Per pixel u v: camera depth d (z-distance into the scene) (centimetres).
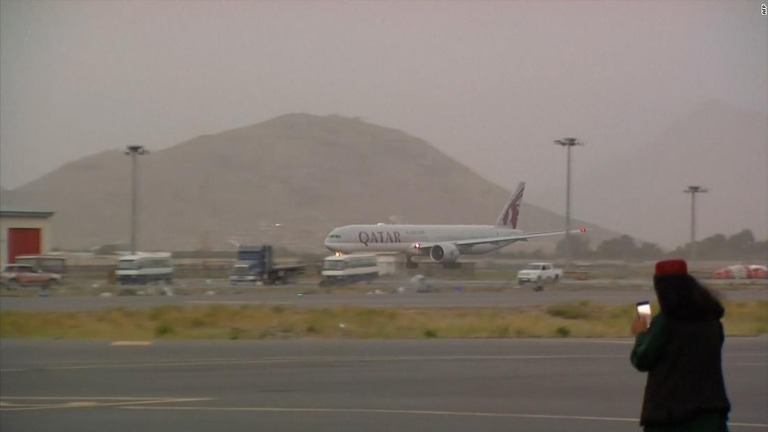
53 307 12862
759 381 5619
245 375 5925
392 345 8019
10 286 18700
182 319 10700
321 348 7719
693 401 2355
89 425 4147
